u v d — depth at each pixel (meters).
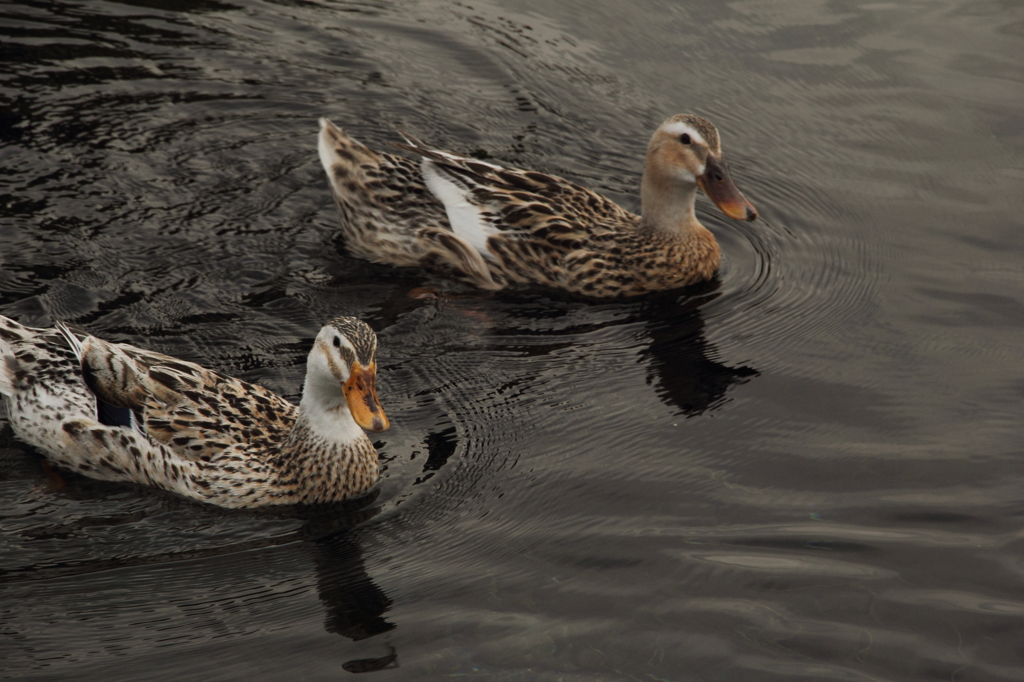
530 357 10.57
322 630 7.27
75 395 8.95
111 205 12.28
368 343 8.27
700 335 11.05
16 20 15.67
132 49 15.34
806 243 12.68
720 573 7.64
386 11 16.98
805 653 6.88
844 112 14.79
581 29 16.67
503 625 7.22
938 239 12.47
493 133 14.45
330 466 8.56
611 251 11.87
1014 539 7.94
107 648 7.11
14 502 8.56
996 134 14.23
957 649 6.89
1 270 11.05
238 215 12.43
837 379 10.16
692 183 11.80
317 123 14.33
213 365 10.09
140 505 8.61
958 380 10.03
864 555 7.82
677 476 8.84
